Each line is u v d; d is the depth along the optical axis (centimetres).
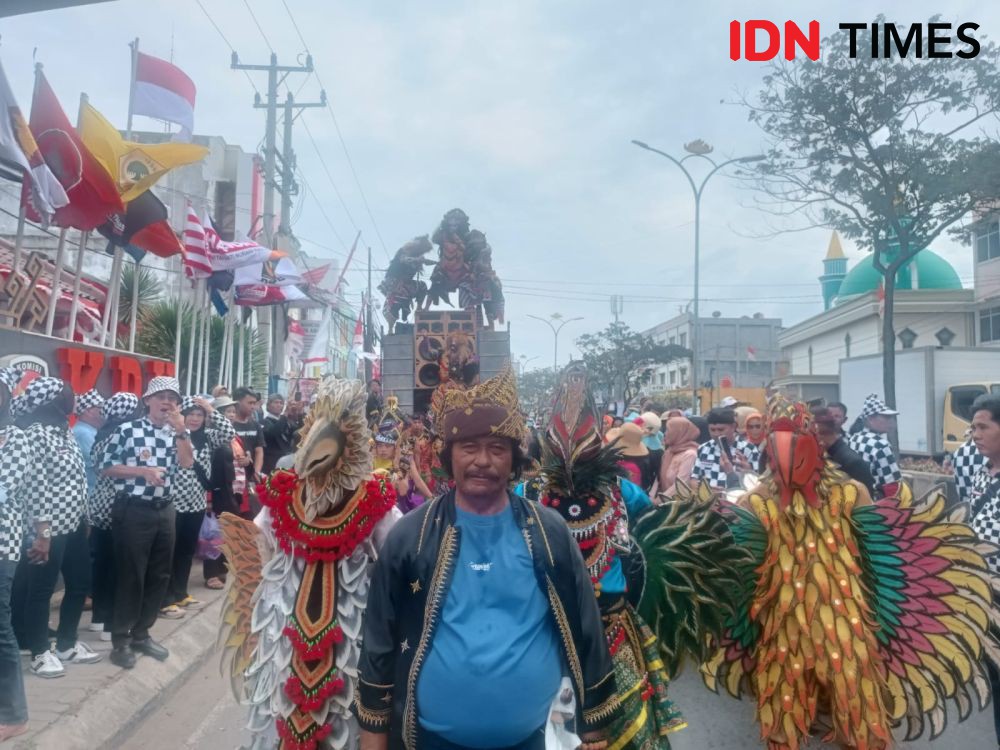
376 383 1495
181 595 767
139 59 1372
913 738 388
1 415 488
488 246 1578
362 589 331
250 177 2831
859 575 378
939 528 380
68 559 576
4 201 1916
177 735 518
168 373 1127
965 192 1912
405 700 259
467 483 270
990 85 1812
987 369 2000
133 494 582
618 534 339
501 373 279
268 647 334
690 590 385
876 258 2111
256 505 996
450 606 258
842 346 4494
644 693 332
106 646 621
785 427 382
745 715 408
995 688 403
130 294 1630
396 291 1562
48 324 917
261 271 1655
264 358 1995
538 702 255
